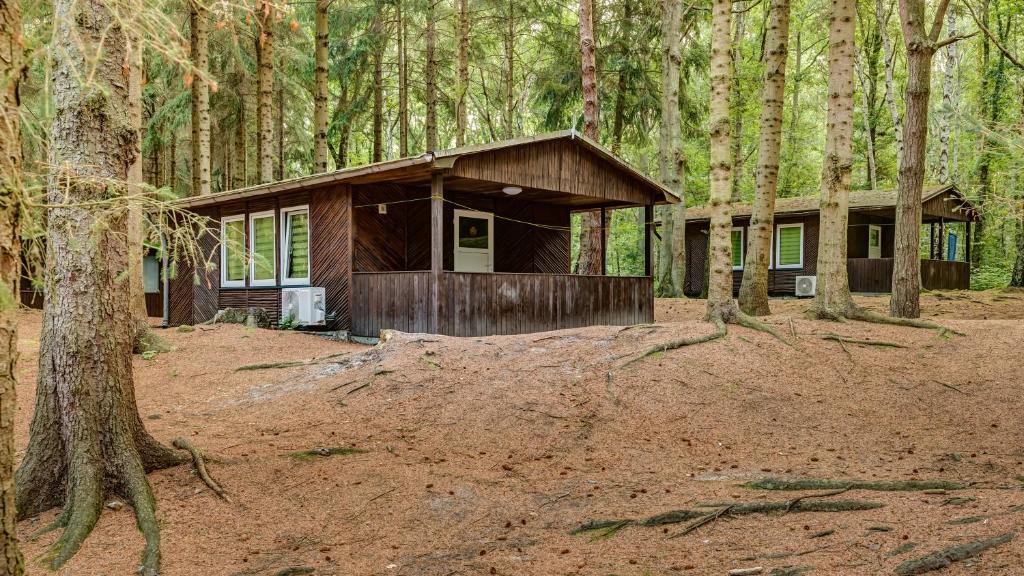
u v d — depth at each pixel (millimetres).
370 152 40719
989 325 10039
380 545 4688
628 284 14617
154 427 7379
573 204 16578
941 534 4137
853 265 22188
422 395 8016
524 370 8555
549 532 4844
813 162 37031
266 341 12133
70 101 4938
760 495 5219
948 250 27625
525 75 32312
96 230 2936
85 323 5238
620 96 24344
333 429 7211
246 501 5340
